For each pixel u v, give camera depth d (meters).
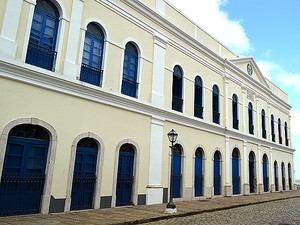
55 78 8.03
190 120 13.28
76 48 8.88
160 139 11.54
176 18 13.66
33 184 7.56
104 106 9.49
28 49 7.85
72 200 8.31
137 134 10.55
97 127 9.15
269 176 21.19
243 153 17.81
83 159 8.80
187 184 12.77
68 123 8.37
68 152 8.27
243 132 17.91
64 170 8.12
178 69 13.45
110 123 9.59
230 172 16.03
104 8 10.06
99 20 9.80
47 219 6.91
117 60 10.21
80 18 9.14
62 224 6.43
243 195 16.88
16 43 7.47
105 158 9.27
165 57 12.55
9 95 7.20
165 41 12.52
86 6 9.47
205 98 14.87
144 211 8.89
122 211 8.71
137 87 10.98
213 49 16.39
